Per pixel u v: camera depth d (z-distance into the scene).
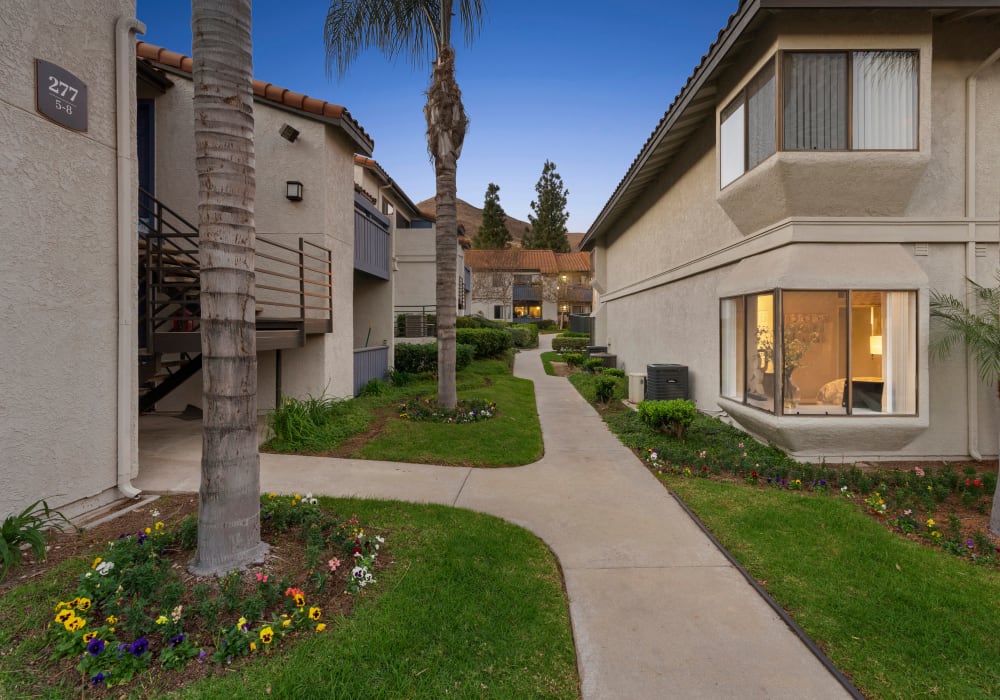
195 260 8.34
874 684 2.88
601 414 11.30
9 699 2.49
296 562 3.83
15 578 3.62
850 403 7.14
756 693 2.80
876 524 5.06
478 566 4.02
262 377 9.72
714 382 10.05
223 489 3.62
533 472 6.89
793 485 6.27
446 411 9.88
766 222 7.85
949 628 3.37
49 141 4.50
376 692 2.63
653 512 5.44
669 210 12.59
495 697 2.67
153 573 3.39
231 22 3.60
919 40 6.80
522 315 53.09
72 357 4.76
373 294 14.84
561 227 72.88
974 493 5.92
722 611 3.60
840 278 7.05
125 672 2.66
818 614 3.54
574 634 3.31
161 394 8.26
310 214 9.84
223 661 2.77
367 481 6.24
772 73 7.01
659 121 10.54
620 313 18.62
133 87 5.41
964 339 7.24
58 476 4.63
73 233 4.75
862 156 6.77
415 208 23.95
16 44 4.21
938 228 7.31
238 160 3.63
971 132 7.37
